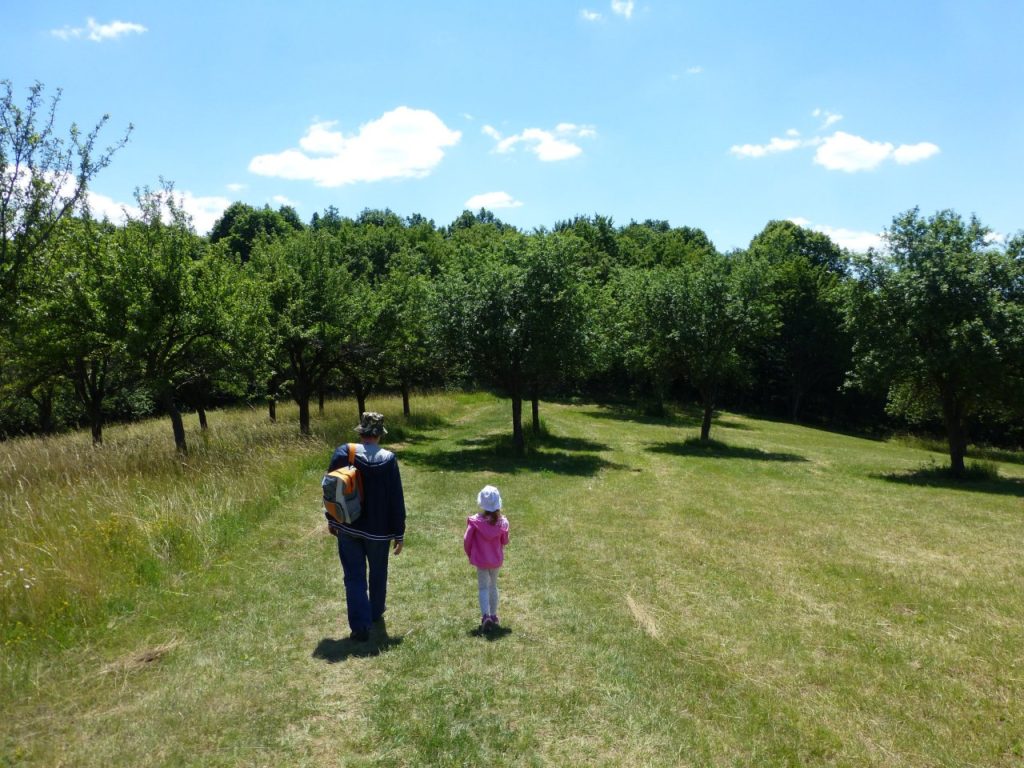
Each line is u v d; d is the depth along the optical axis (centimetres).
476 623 583
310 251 1900
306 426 1931
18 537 676
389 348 2081
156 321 1230
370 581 563
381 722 407
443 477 1398
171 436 1747
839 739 418
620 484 1409
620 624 596
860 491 1482
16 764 350
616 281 2539
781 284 4700
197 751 371
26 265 909
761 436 3036
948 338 1673
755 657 540
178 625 550
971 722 447
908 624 634
